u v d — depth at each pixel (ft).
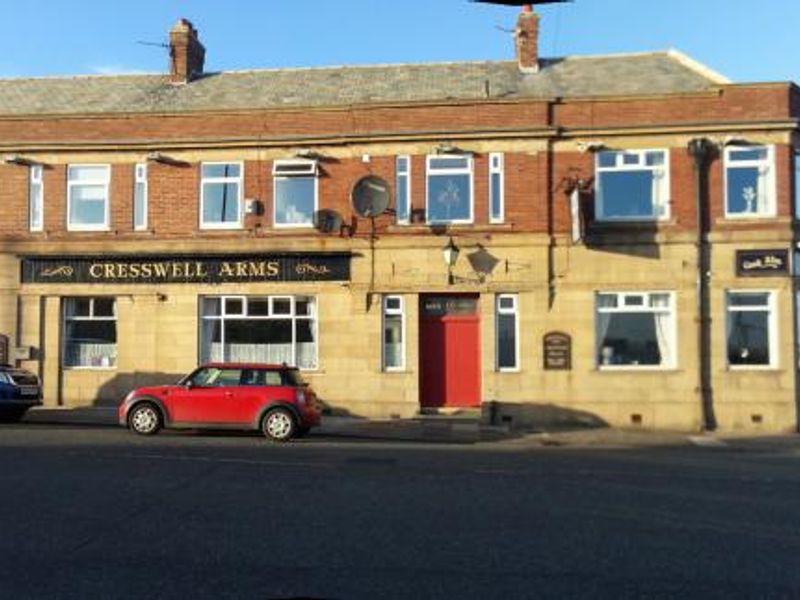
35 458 47.62
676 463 50.70
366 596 23.36
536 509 35.17
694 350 73.72
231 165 79.15
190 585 24.21
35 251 79.66
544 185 75.51
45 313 79.87
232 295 78.54
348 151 77.61
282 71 87.71
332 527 31.58
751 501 37.58
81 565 26.17
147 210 79.20
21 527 31.09
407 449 56.75
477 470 45.80
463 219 76.48
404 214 76.79
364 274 76.74
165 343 78.54
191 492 37.99
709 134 74.49
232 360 78.43
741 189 74.64
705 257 74.13
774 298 73.56
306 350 78.02
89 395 79.20
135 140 79.05
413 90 81.61
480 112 76.33
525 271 75.31
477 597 23.34
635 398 74.13
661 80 79.30
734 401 73.26
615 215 75.41
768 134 74.02
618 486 41.11
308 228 77.66
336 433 66.90
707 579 25.22
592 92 78.33
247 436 63.26
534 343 75.00
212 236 78.33
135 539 29.48
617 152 75.61
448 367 76.89
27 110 83.30
